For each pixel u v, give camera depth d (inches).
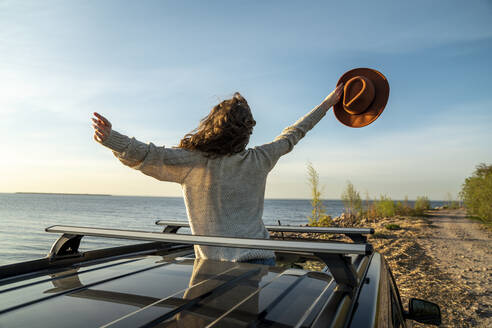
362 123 84.6
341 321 33.5
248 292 41.3
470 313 202.7
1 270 48.3
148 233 45.6
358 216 964.6
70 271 51.8
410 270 315.9
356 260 62.6
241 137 58.4
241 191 60.0
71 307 36.5
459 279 282.2
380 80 83.2
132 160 51.7
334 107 89.2
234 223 58.8
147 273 49.1
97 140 49.1
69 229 55.1
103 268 52.9
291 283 44.9
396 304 66.2
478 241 526.3
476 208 849.5
